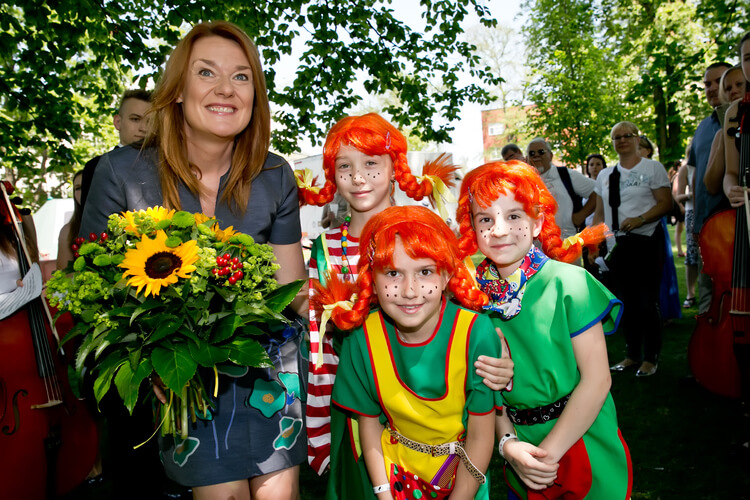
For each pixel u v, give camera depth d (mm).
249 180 2111
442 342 1933
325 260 2436
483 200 2000
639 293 4758
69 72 6770
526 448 1938
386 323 2012
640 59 13039
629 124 4934
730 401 4070
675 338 5863
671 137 11508
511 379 1966
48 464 2438
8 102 6156
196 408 1938
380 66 7000
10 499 2336
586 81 13859
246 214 2105
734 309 3219
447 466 1972
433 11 7289
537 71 14602
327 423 2361
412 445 2000
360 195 2328
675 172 10789
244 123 2014
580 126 13984
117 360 1725
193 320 1720
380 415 2139
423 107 7492
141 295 1681
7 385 2336
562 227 5547
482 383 1913
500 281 2086
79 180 3055
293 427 2088
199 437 1945
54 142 6840
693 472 3098
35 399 2395
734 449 3271
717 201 3832
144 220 1742
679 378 4633
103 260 1653
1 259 2436
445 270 1901
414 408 1964
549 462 1925
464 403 1955
